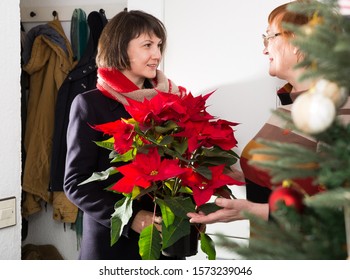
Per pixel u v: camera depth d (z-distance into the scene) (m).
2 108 1.16
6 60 1.17
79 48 2.12
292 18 1.02
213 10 1.61
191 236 1.06
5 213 1.17
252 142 1.12
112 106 1.25
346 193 0.40
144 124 0.95
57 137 2.03
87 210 1.17
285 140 0.98
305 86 1.03
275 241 0.46
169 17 1.67
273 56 1.10
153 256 0.95
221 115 1.63
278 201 0.49
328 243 0.44
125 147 0.92
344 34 0.43
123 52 1.24
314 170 0.45
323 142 0.48
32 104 2.15
